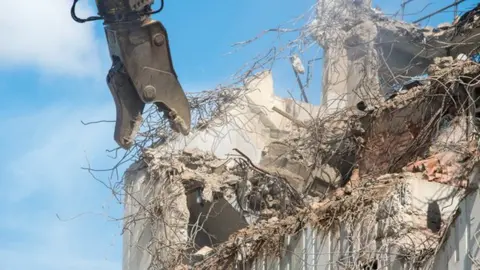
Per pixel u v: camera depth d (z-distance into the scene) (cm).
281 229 2003
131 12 1606
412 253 1675
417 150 2077
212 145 2619
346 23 2620
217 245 2367
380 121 2223
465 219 1573
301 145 2559
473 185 1570
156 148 2523
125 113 1662
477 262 1536
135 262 2464
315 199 2338
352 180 2061
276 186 2461
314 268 1852
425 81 2255
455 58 2314
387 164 2173
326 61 2661
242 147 2655
